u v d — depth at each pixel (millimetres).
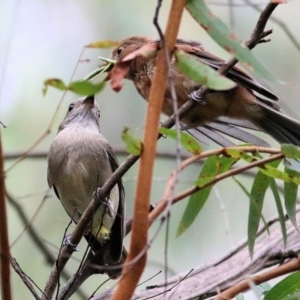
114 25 11852
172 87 3893
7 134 10984
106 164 9609
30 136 11227
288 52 11484
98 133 9844
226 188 10484
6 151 10375
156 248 9930
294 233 7578
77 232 6395
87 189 9570
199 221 10258
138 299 6855
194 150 4539
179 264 9875
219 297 4316
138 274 3787
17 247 10273
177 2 4043
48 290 6137
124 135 3805
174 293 6902
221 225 10273
